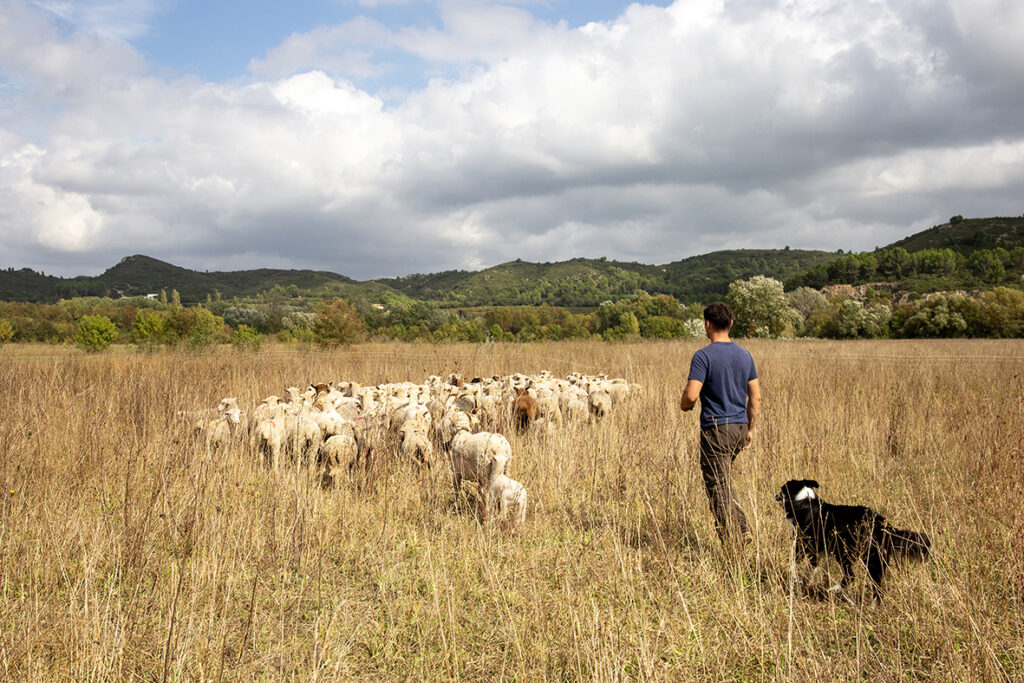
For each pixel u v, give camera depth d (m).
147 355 22.25
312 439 8.25
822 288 109.00
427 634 4.23
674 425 8.56
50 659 3.91
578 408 10.98
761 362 17.86
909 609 4.11
